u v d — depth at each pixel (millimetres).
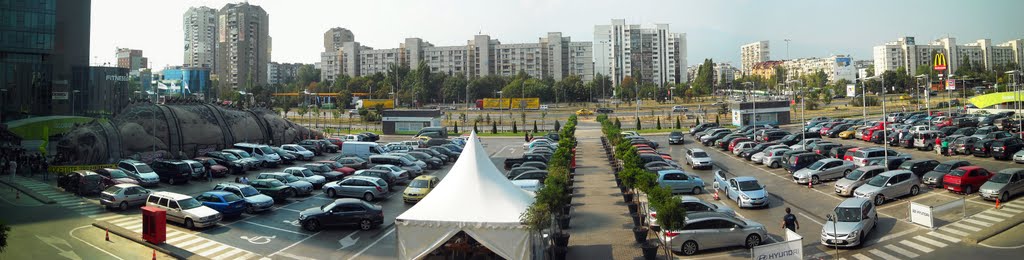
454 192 22938
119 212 34250
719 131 70438
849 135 66562
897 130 59531
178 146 56312
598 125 109312
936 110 106250
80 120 67188
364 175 41969
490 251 21250
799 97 147125
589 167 52938
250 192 34375
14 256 25203
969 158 47344
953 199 32125
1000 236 25000
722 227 24328
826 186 38750
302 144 64938
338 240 27922
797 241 20188
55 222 31609
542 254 22375
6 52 84438
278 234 29062
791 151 46812
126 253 25922
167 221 31047
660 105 166000
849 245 24109
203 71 171125
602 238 26766
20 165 52125
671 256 23172
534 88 172125
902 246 24234
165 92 149000
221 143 60188
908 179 33438
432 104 187250
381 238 28234
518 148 73375
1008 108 88312
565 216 28484
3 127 63250
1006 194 30859
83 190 39000
